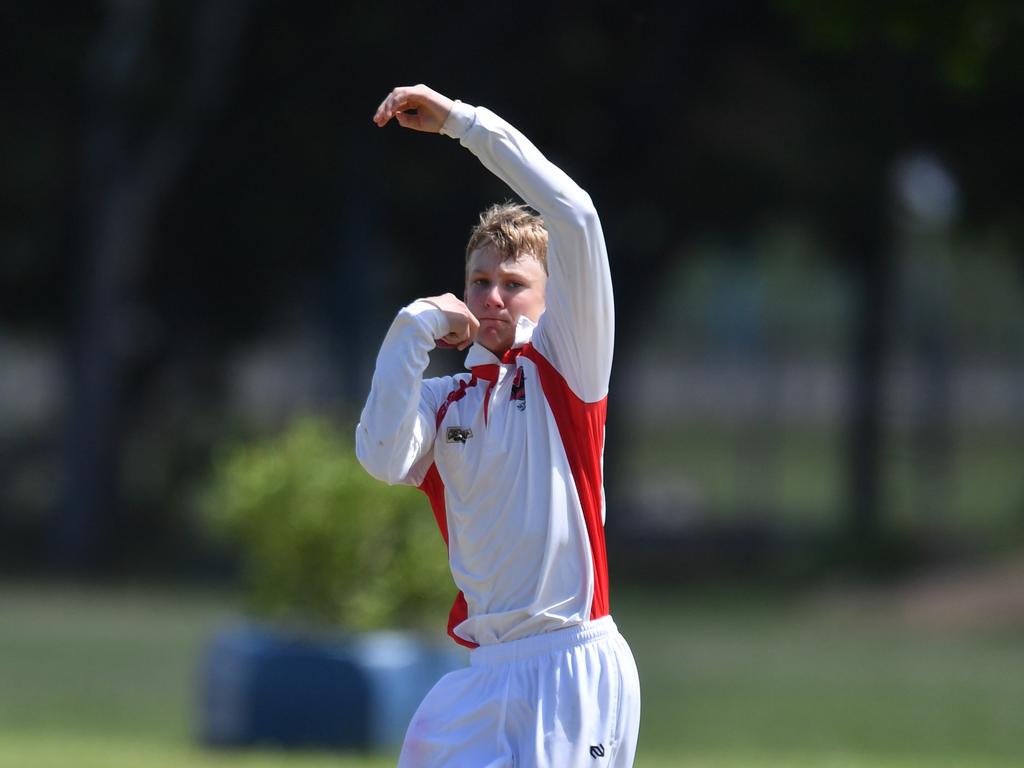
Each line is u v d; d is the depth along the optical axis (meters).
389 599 40.22
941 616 84.62
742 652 68.25
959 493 148.00
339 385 99.06
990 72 42.31
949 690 57.53
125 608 77.88
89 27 91.56
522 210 16.75
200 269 105.88
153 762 35.91
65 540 96.50
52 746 39.16
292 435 41.47
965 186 100.88
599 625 15.88
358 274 98.81
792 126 105.81
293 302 112.56
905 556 105.00
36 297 108.44
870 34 39.34
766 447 179.75
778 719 49.56
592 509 15.90
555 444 15.80
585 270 15.53
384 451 15.43
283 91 94.25
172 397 114.44
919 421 157.88
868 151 101.69
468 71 93.56
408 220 103.31
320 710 39.25
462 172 98.12
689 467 172.12
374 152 96.38
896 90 95.62
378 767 35.34
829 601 91.75
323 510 39.69
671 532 110.38
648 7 94.12
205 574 96.38
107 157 92.56
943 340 152.75
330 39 92.00
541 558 15.68
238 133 96.31
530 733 15.56
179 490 111.94
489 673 15.80
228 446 109.69
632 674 15.99
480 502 15.80
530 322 16.27
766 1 88.75
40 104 96.62
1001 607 85.06
